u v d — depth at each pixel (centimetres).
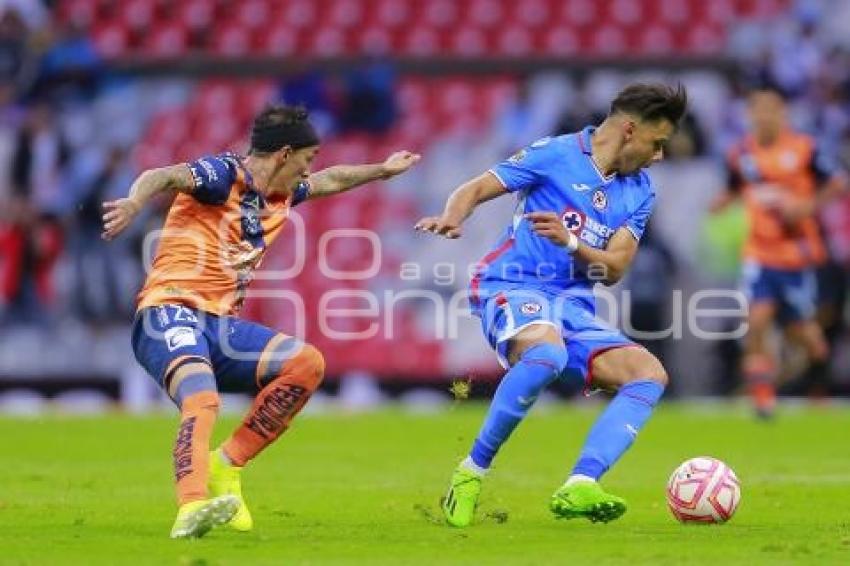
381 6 9075
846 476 4475
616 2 9000
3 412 7412
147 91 8594
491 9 9050
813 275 7331
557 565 2511
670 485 3191
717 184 8075
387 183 8288
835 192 6769
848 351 7856
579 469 2992
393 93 8506
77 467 4681
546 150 3225
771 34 8812
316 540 2856
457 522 3100
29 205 8112
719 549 2728
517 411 3050
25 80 8556
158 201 7856
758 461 4994
